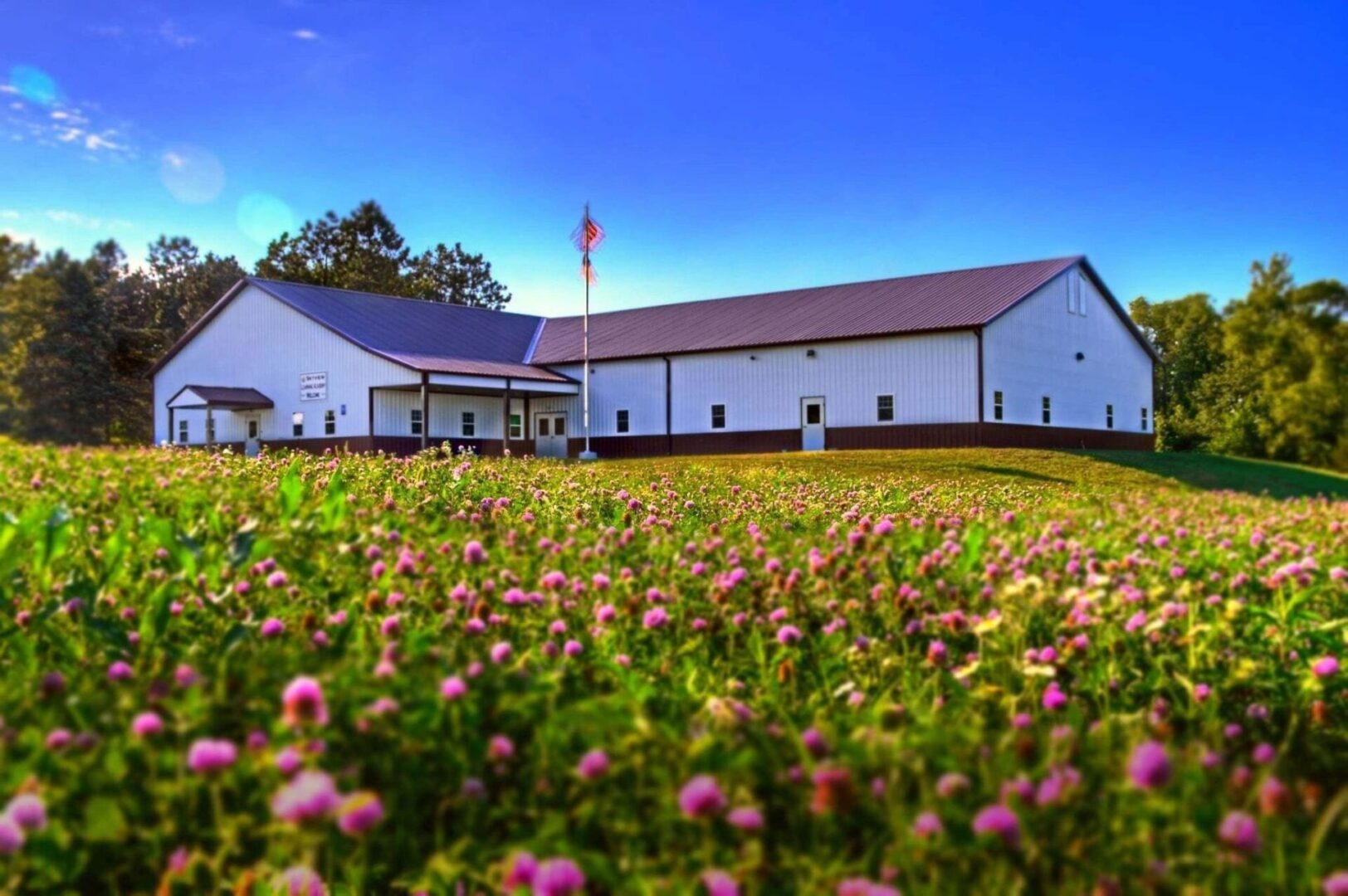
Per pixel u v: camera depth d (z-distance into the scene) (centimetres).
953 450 2889
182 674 252
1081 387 3919
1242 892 203
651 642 411
